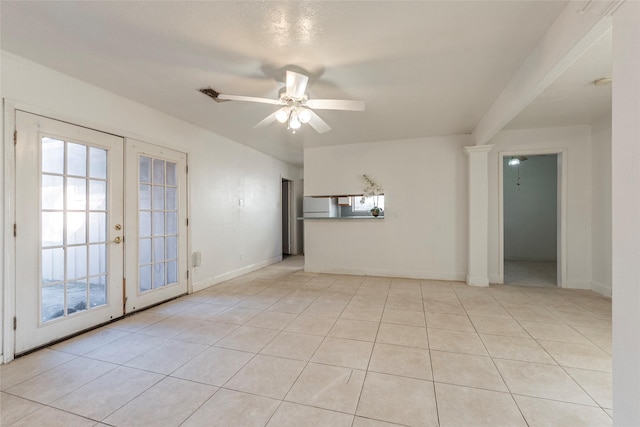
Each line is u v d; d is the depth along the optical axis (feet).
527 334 8.21
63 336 8.02
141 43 6.74
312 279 15.14
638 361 3.45
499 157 14.02
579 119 12.26
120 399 5.49
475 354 7.11
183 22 6.02
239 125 12.88
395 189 15.53
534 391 5.67
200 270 13.17
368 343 7.72
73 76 8.28
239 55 7.27
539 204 21.30
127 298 9.84
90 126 8.75
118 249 9.59
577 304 10.84
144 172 10.62
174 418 4.99
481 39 6.61
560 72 6.33
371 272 15.98
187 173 12.45
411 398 5.48
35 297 7.46
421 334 8.26
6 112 6.96
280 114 8.59
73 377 6.22
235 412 5.13
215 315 9.86
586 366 6.54
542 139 13.51
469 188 13.76
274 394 5.62
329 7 5.59
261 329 8.67
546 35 6.35
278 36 6.52
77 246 8.48
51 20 5.88
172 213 11.84
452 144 14.62
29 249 7.36
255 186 17.81
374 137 14.98
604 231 12.13
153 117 10.82
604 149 12.14
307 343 7.74
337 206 16.85
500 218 14.08
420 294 12.19
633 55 3.49
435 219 14.90
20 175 7.20
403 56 7.32
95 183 8.98
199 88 9.11
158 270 11.19
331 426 4.78
